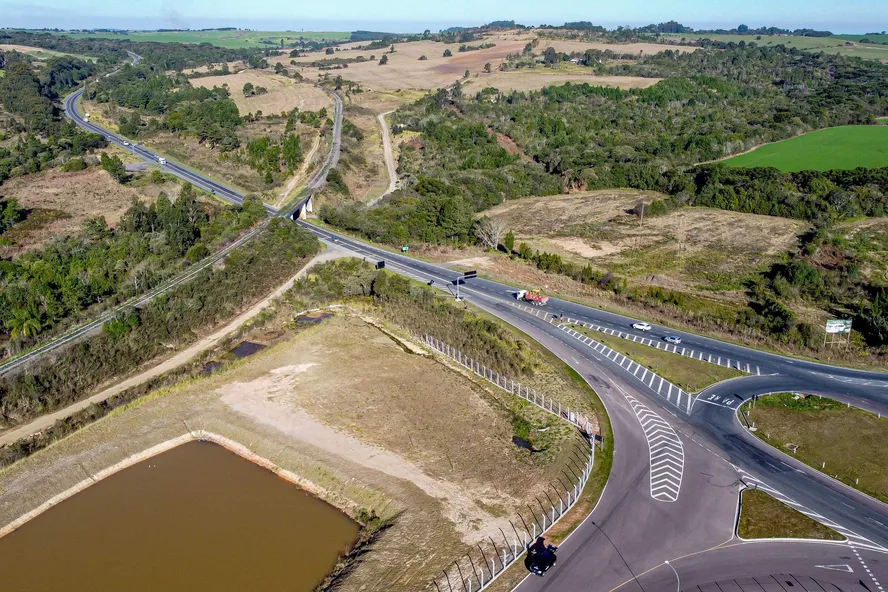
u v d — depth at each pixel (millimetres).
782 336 80875
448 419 63156
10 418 63469
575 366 74750
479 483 53250
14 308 78438
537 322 87250
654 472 54375
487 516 49094
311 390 68812
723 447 58375
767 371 73562
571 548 45406
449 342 79438
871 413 64000
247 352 78625
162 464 58031
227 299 89375
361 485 53094
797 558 44375
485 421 62875
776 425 62156
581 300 95625
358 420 62906
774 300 91438
